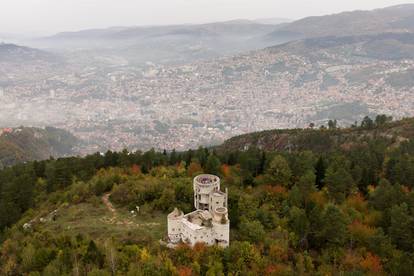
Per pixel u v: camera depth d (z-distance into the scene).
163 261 81.38
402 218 97.88
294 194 116.31
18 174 159.50
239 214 102.94
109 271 78.19
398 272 83.25
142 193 116.94
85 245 87.19
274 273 81.06
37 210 126.25
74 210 115.50
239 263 81.69
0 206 122.50
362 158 148.00
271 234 97.38
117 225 103.19
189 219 91.94
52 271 75.31
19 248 92.00
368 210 114.81
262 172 143.25
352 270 83.69
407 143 171.88
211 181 103.88
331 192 122.25
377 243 94.25
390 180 134.62
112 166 158.88
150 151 163.88
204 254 83.69
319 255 94.44
